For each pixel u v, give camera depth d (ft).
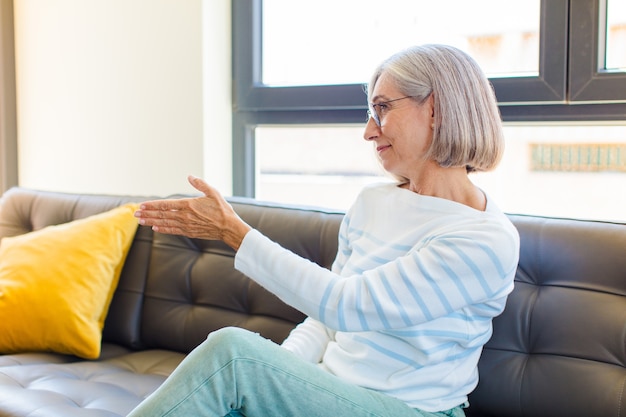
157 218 4.54
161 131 7.99
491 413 4.89
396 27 7.18
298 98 7.53
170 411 3.60
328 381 3.86
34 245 6.47
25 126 9.05
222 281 6.12
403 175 4.69
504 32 6.57
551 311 4.74
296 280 4.12
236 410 3.79
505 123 6.56
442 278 3.98
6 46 8.90
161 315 6.37
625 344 4.45
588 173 6.39
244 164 8.11
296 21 7.76
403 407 4.08
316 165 7.84
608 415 4.36
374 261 4.50
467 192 4.46
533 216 5.18
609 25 6.09
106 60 8.30
